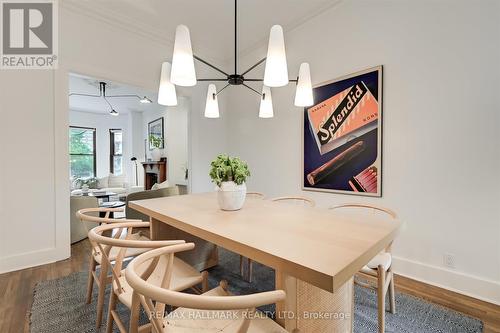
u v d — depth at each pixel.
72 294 1.98
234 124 4.16
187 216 1.53
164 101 1.74
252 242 1.05
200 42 3.63
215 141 4.18
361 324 1.62
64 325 1.61
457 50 1.95
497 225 1.80
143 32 3.22
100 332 1.54
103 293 1.57
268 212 1.63
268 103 2.15
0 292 2.01
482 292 1.86
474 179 1.89
